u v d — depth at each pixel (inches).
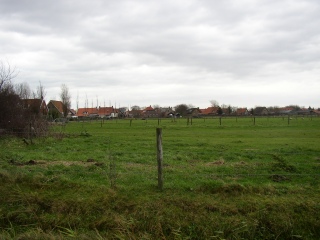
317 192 327.6
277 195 318.3
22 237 242.7
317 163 506.3
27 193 314.5
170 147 786.2
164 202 293.7
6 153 581.6
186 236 249.1
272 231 256.5
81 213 280.8
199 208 281.6
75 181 360.5
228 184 337.7
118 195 309.9
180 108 5482.3
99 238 238.5
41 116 1019.3
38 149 689.6
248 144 864.3
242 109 5442.9
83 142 892.6
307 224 261.0
